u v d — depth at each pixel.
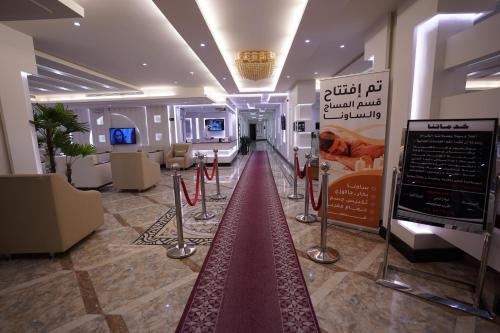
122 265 2.64
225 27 3.95
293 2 3.22
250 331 1.75
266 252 2.84
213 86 8.81
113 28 3.87
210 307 1.99
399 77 2.91
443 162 2.07
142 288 2.25
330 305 2.00
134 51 4.90
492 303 1.94
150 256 2.83
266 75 5.96
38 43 4.36
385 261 2.31
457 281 2.25
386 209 3.22
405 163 2.24
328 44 4.39
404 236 2.78
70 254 2.90
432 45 2.47
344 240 3.16
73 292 2.22
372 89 3.16
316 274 2.43
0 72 3.62
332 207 3.65
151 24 3.76
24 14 2.86
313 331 1.75
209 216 4.00
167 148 9.88
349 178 3.46
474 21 2.47
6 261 2.76
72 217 2.90
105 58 5.28
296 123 7.70
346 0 2.82
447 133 2.05
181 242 2.89
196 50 4.40
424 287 2.21
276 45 4.77
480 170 1.91
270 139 23.27
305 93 7.38
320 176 3.68
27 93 4.06
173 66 6.02
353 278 2.36
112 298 2.13
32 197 2.63
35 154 4.19
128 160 5.61
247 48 4.92
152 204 4.86
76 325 1.84
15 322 1.88
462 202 1.98
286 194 5.27
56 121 4.47
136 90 8.59
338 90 3.40
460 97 2.24
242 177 7.19
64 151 4.98
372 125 3.22
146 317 1.91
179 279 2.38
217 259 2.71
